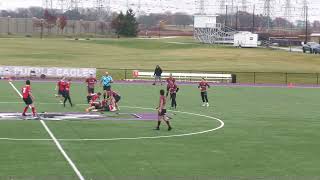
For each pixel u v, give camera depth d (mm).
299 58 171125
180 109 65062
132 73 118500
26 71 106250
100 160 34500
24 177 29547
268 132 48281
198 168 32875
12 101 67750
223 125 52156
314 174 31734
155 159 35219
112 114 58344
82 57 166625
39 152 36500
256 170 32594
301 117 59906
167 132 46688
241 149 39531
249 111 64688
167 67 137750
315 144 42250
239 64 151000
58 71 107188
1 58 153250
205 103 70375
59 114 57219
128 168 32406
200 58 169125
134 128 48531
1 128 46625
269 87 102188
